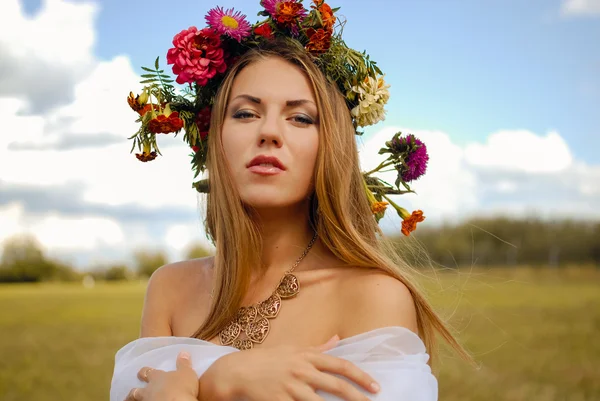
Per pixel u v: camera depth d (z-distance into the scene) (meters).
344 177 1.79
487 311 17.08
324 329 1.68
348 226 1.75
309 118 1.76
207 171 1.98
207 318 1.79
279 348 1.53
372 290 1.66
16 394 9.18
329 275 1.75
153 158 2.02
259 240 1.80
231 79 1.82
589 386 8.45
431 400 1.53
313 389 1.45
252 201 1.72
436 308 2.18
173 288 1.98
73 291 37.47
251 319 1.74
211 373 1.52
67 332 17.06
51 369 11.19
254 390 1.46
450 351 2.14
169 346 1.68
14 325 18.86
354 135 1.91
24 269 49.19
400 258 1.97
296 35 1.91
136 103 1.97
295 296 1.74
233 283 1.76
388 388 1.48
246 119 1.76
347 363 1.48
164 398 1.49
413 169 2.05
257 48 1.86
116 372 1.76
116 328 18.08
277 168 1.71
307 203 1.85
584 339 12.39
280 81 1.76
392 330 1.56
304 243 1.84
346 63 1.95
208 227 2.06
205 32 1.89
